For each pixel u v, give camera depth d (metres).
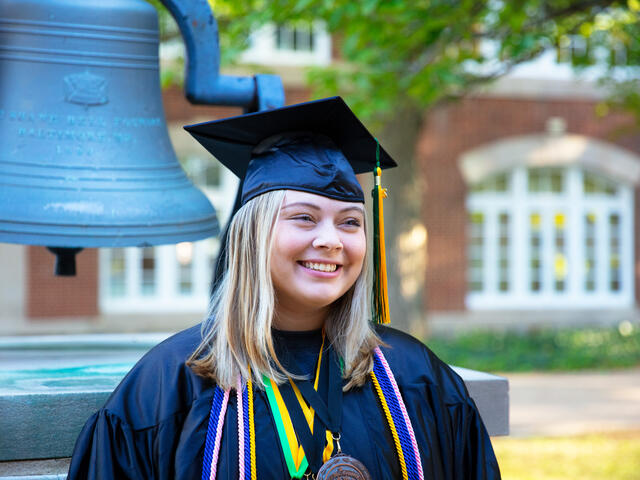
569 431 7.75
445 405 1.91
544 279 15.52
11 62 2.49
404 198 9.66
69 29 2.50
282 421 1.75
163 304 14.02
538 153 14.98
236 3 6.09
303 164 1.82
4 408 2.01
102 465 1.70
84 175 2.43
